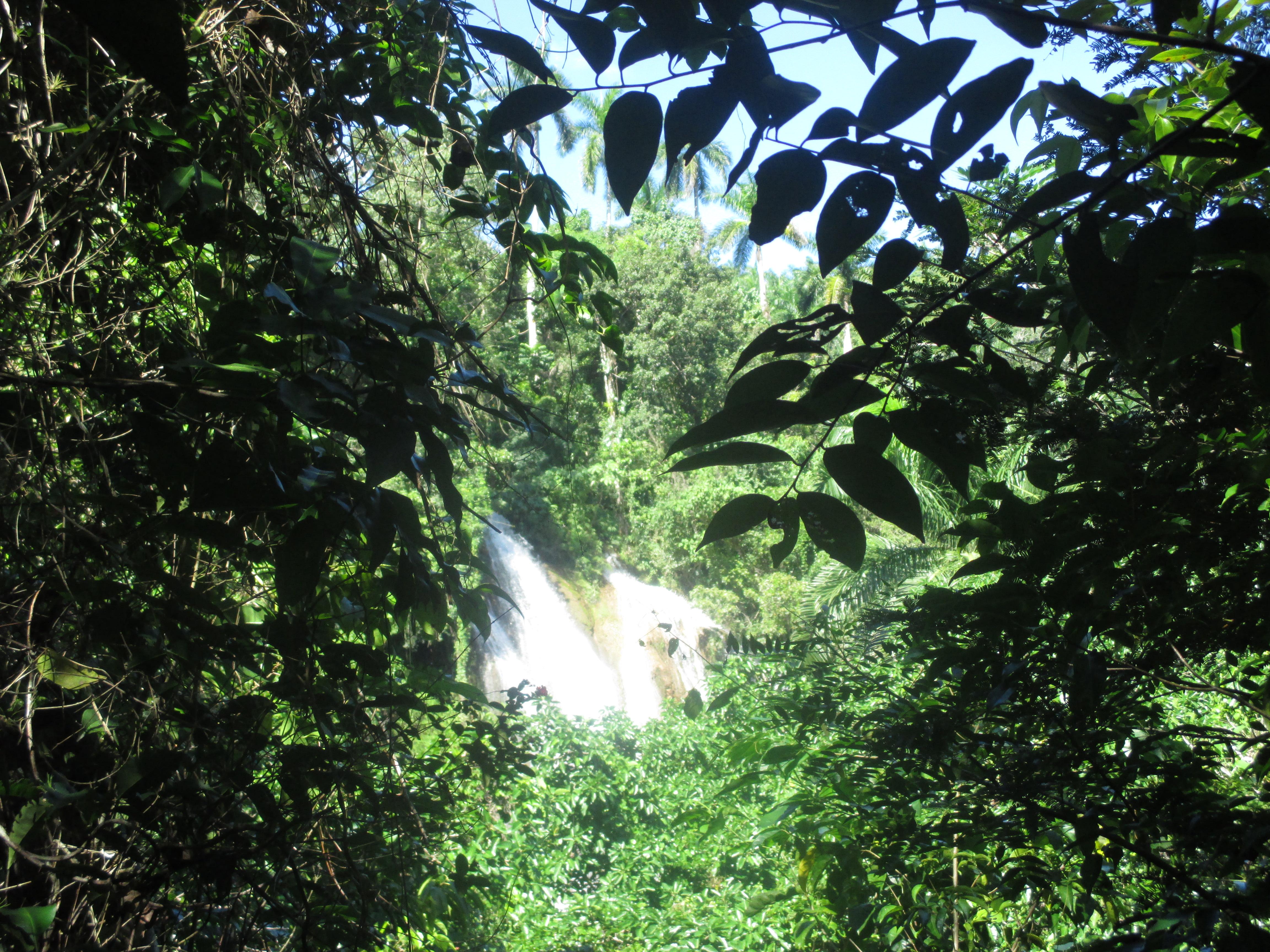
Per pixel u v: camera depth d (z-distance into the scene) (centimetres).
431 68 206
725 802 438
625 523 1986
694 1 62
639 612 1703
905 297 107
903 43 61
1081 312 136
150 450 119
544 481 1791
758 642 248
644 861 543
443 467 127
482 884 221
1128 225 110
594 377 2217
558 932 465
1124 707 171
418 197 254
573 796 583
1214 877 156
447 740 213
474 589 183
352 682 171
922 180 65
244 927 166
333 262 132
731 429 71
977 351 153
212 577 178
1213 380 142
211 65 189
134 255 186
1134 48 121
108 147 181
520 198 207
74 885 151
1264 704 162
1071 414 157
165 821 155
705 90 63
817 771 220
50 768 158
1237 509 142
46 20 171
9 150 168
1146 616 151
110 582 141
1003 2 61
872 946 265
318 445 153
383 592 186
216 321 120
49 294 172
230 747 159
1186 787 166
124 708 167
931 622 183
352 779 161
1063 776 169
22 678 146
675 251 2261
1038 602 161
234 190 186
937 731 180
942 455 73
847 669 235
